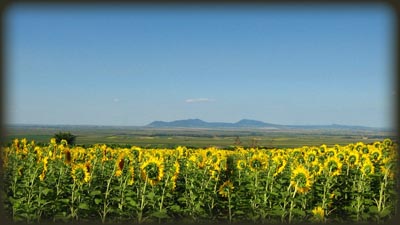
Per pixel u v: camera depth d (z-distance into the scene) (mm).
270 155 18281
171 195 11430
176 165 12031
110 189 11766
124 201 11352
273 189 12219
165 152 18438
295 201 11406
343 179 13391
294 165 14789
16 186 11961
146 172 11211
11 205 11492
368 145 17281
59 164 13250
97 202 11203
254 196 12133
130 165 13602
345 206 11930
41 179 11828
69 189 11680
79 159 16234
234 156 17188
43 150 17328
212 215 11781
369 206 12148
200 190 11945
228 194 11945
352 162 14281
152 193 10945
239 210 11906
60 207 11234
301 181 11547
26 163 13797
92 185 12047
